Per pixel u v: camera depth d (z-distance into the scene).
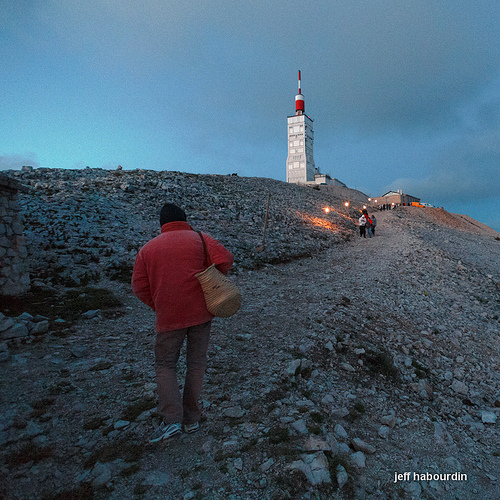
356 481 2.51
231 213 17.05
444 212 42.81
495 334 7.52
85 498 2.09
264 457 2.58
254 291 8.91
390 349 5.85
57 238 9.70
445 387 5.12
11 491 2.07
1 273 5.83
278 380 3.97
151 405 3.24
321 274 10.98
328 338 5.51
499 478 3.03
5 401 3.08
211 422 3.04
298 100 141.25
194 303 2.54
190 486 2.26
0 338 4.37
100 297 6.92
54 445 2.57
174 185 19.09
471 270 12.95
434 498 2.56
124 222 12.45
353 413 3.60
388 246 16.20
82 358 4.28
